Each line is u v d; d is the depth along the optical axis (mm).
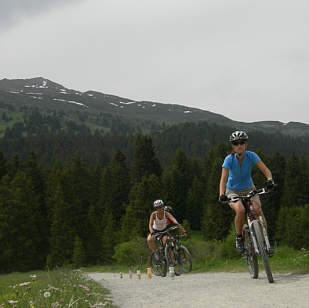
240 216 5883
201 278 8500
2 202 54969
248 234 6098
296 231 60062
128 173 93062
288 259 9109
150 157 89438
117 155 94000
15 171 86000
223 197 6035
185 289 5883
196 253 18891
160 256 9781
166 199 73125
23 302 4246
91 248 61250
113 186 89125
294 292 4539
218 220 72000
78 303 4395
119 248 34719
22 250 53812
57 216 60312
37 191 77375
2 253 52969
